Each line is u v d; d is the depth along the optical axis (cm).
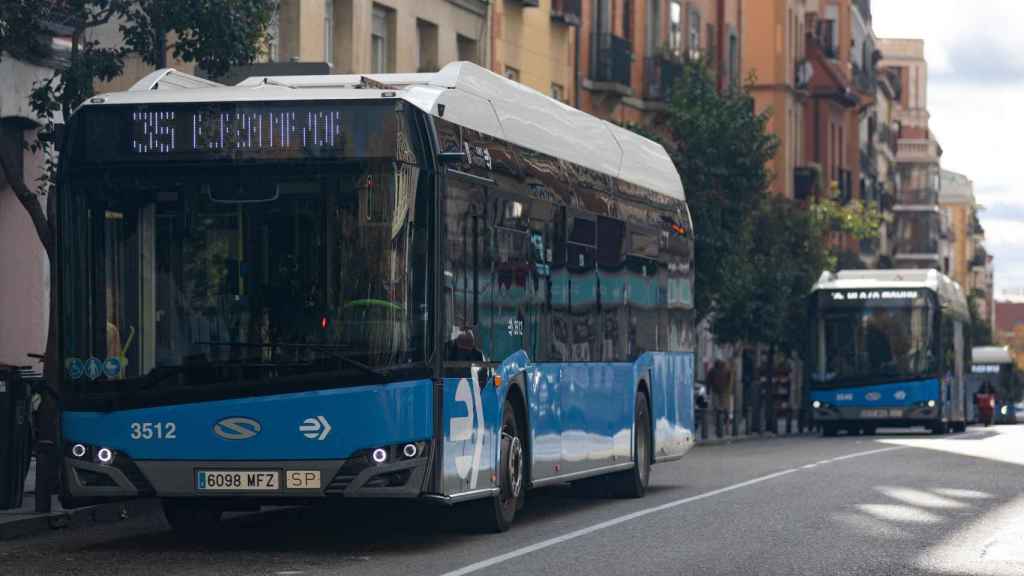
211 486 2431
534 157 2928
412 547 2584
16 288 4484
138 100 2469
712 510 3256
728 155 7344
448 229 2497
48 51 4394
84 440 2459
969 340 10519
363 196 2427
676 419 3969
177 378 2434
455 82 2647
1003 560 2447
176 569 2305
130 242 2456
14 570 2305
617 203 3453
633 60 9150
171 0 3281
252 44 3378
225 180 2442
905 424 8381
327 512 3216
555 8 8019
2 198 4438
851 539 2719
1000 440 7269
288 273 2428
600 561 2405
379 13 6412
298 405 2414
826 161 14388
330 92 2450
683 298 4072
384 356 2411
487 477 2678
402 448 2423
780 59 12756
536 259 2914
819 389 8269
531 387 2884
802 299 8888
